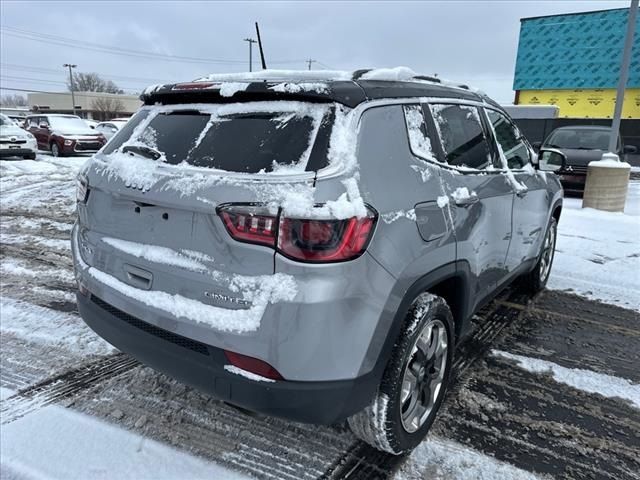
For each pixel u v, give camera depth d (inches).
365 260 78.7
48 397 116.3
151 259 87.9
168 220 85.9
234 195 77.1
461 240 105.3
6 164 572.4
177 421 108.5
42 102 3213.6
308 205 73.8
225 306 79.0
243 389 78.5
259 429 106.8
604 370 138.4
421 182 95.1
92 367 130.2
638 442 107.7
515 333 161.3
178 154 91.0
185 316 82.3
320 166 78.5
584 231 304.3
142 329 91.0
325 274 74.3
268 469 95.2
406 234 87.0
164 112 101.9
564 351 149.3
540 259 187.8
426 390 102.5
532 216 159.9
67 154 701.9
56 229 279.9
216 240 79.4
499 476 95.7
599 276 220.4
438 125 109.4
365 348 80.8
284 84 86.3
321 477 93.6
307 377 76.2
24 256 227.8
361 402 83.5
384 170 87.1
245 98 90.7
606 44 938.1
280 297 73.9
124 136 106.5
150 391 119.5
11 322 156.0
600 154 442.6
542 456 102.1
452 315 112.9
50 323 155.8
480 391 125.5
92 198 102.3
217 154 86.1
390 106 95.0
